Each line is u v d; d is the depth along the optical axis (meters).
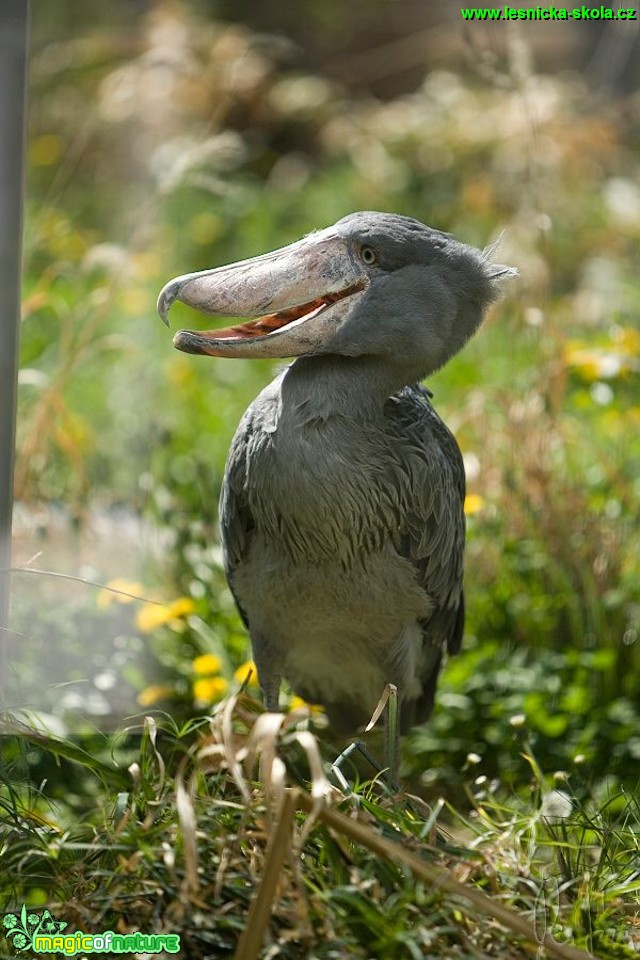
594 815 7.18
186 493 11.55
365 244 7.19
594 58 22.22
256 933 5.16
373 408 7.41
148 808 6.05
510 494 10.62
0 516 6.35
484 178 19.52
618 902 6.21
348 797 5.98
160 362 14.61
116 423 13.01
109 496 11.70
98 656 8.97
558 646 10.17
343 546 7.50
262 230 18.94
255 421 7.53
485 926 5.59
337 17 24.19
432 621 8.43
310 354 7.20
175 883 5.58
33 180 17.41
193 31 20.55
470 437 11.72
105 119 17.64
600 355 11.55
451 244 7.45
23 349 13.57
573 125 19.39
